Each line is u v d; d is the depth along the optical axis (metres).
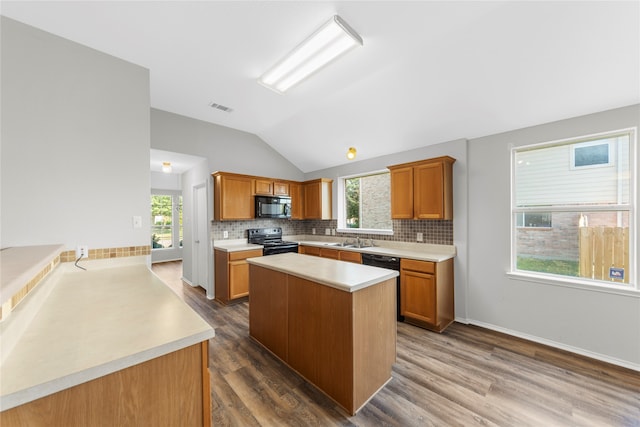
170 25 1.87
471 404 1.73
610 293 2.25
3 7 1.67
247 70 2.48
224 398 1.80
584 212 2.48
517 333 2.75
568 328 2.45
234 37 2.01
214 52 2.20
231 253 3.69
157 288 1.55
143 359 0.83
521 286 2.74
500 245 2.88
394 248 3.83
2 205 1.75
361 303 1.73
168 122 3.57
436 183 3.09
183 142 3.71
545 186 2.69
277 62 2.32
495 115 2.69
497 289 2.90
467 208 3.11
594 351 2.31
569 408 1.69
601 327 2.29
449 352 2.41
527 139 2.71
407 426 1.55
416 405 1.73
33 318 1.09
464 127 2.97
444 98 2.69
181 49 2.15
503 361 2.26
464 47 2.11
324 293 1.84
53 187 1.92
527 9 1.73
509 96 2.44
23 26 1.82
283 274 2.23
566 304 2.46
